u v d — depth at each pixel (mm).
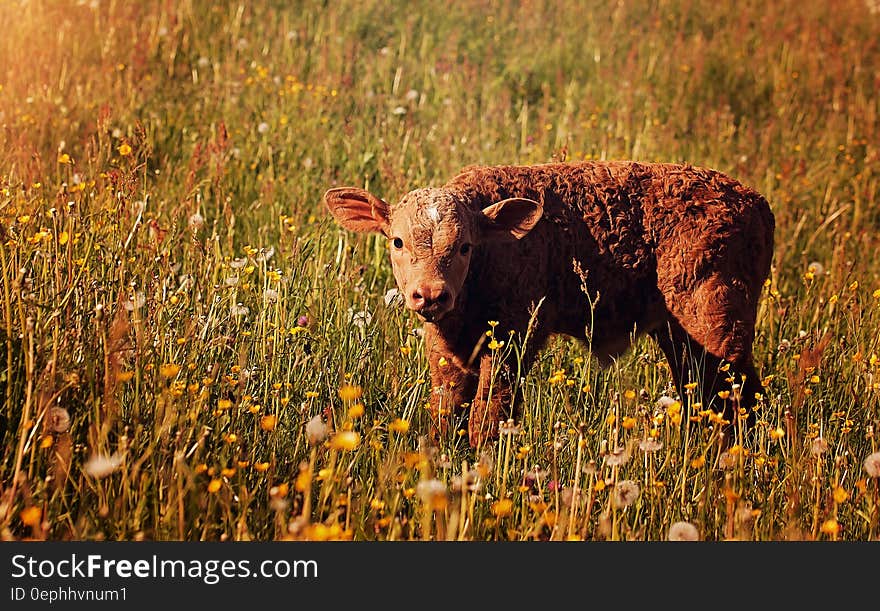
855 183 14320
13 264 6242
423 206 7258
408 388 7414
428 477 5008
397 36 19438
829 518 5820
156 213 10141
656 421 5965
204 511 5184
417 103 16375
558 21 21688
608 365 8422
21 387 5734
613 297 8367
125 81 14758
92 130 11734
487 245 7641
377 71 17188
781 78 18578
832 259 12234
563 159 9727
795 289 11570
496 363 7598
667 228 8281
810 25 21828
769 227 8773
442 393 7500
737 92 18422
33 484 5223
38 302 6145
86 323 6086
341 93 15375
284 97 14805
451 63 18062
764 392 8375
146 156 9008
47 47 15055
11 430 5648
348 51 17156
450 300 6984
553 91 18109
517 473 6242
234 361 6773
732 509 5480
